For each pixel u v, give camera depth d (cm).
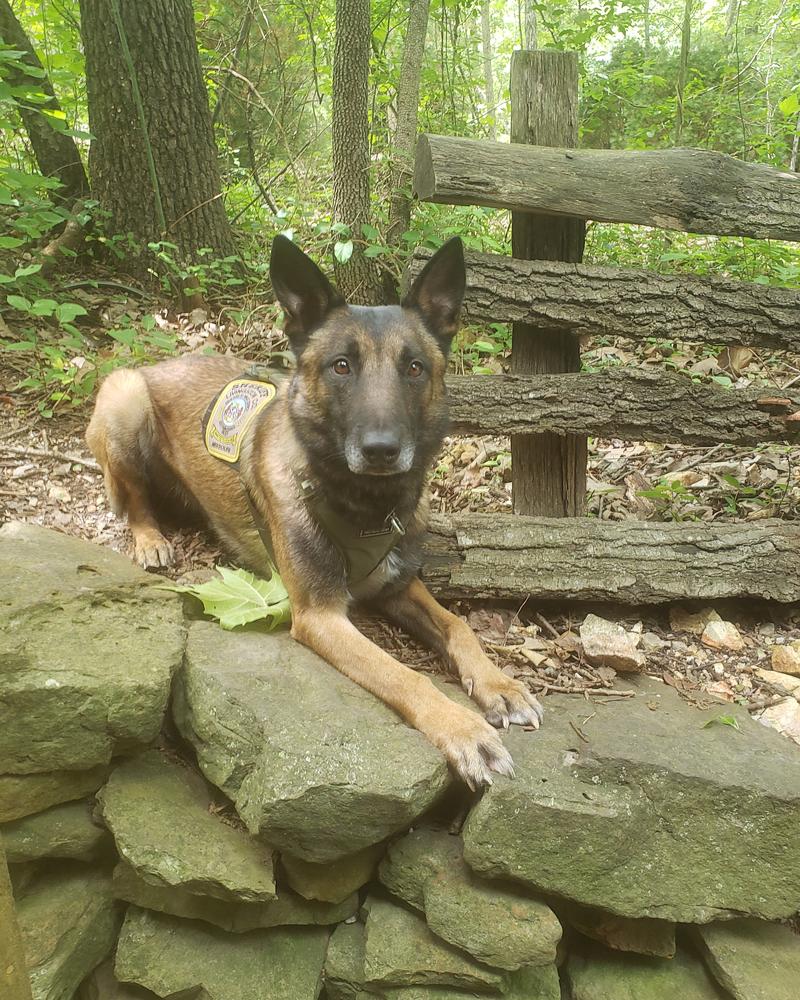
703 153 97
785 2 315
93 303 187
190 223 203
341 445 84
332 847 69
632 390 103
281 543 89
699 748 76
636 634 97
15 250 193
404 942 73
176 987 76
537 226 103
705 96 308
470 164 93
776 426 105
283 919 77
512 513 116
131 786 77
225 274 205
